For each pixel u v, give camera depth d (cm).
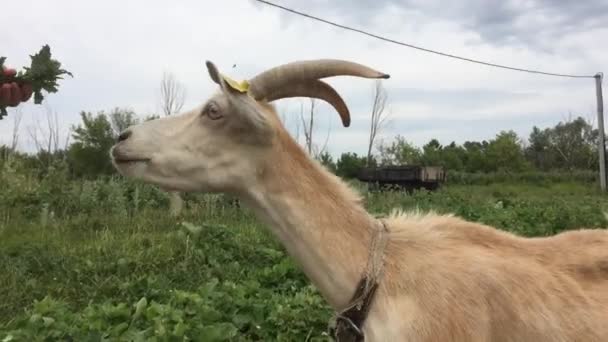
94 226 232
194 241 188
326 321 112
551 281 66
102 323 107
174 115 71
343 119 72
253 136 66
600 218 252
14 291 153
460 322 62
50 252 184
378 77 68
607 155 883
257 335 112
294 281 147
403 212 76
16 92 64
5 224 227
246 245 187
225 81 65
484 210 260
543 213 258
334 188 69
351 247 66
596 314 65
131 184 294
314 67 69
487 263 66
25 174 327
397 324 63
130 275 170
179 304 119
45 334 100
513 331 63
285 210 67
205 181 68
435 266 65
